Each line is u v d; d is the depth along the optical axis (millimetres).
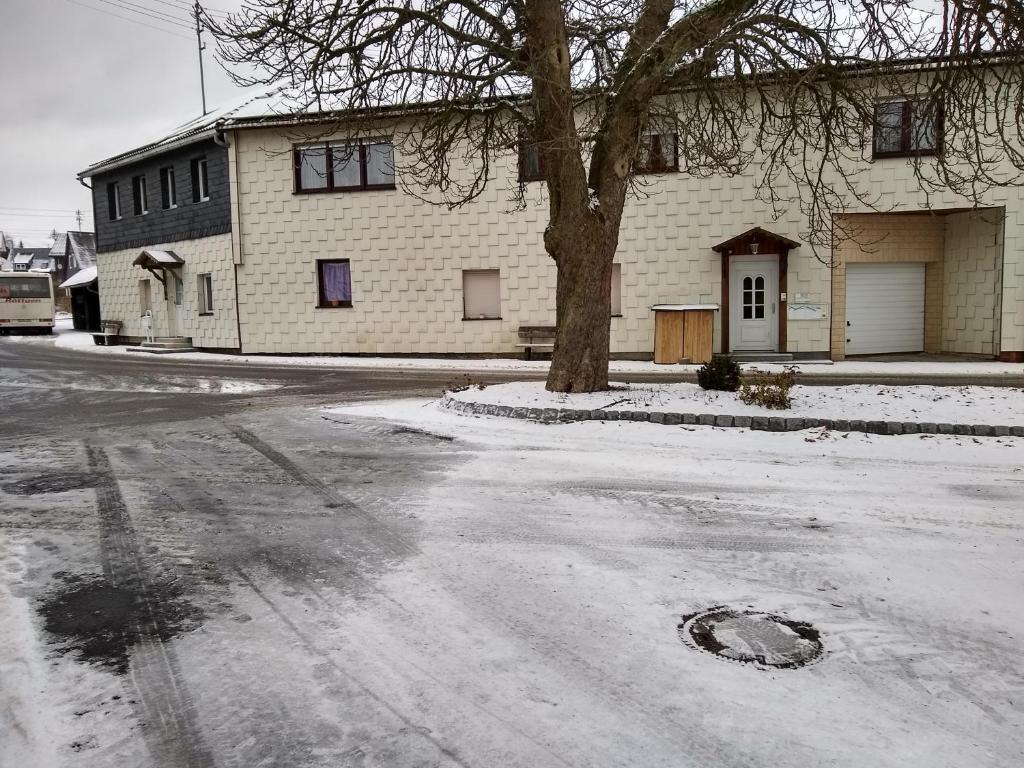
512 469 6984
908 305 18406
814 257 17297
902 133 16641
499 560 4586
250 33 9125
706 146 11078
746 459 7234
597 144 10102
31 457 7801
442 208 19172
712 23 8477
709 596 3998
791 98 9992
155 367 18000
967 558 4551
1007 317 16625
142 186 24719
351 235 19906
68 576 4402
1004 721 2791
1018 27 7246
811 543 4852
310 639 3545
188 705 2967
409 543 4926
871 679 3104
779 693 2998
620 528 5203
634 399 9602
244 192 20578
